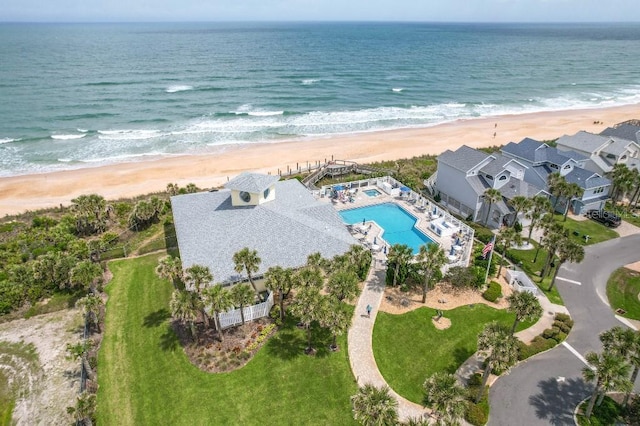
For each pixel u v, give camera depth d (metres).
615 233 54.28
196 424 27.84
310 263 36.75
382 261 45.69
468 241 49.16
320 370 31.80
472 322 37.16
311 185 64.94
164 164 83.19
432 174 70.69
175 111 117.44
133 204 62.44
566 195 54.34
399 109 128.88
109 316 38.03
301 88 150.62
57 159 84.75
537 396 30.09
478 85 166.75
